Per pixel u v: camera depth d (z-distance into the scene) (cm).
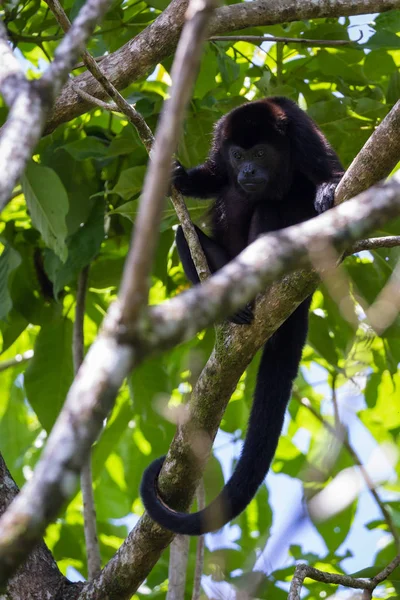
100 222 944
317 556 995
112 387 304
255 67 998
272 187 916
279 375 810
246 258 341
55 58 403
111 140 1002
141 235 299
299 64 1001
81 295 978
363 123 946
